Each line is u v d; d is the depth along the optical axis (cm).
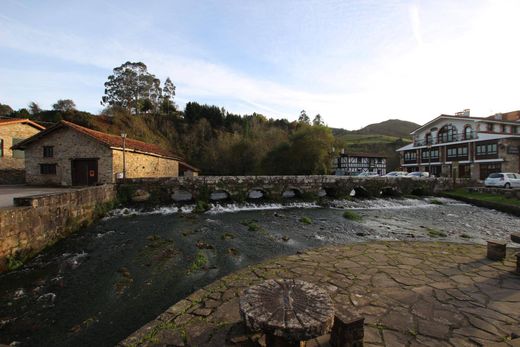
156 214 1480
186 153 5338
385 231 1129
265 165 3897
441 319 366
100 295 584
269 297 285
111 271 708
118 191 1644
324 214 1536
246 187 1867
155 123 5762
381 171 5253
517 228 1214
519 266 516
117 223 1261
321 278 516
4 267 703
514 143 3034
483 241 995
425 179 2411
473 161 3316
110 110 5275
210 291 473
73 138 1995
